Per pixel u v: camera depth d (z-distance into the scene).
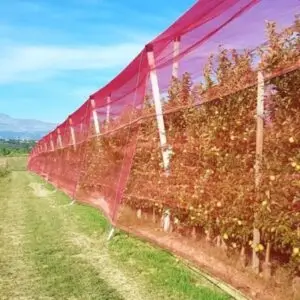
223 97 5.75
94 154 14.33
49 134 29.50
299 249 4.20
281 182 4.45
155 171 8.26
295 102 4.52
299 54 4.48
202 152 6.23
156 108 7.84
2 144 158.75
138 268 6.71
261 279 4.83
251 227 4.97
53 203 16.19
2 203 16.25
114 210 9.59
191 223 6.61
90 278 6.25
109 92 10.95
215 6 4.69
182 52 6.01
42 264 7.12
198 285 5.73
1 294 5.64
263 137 4.86
